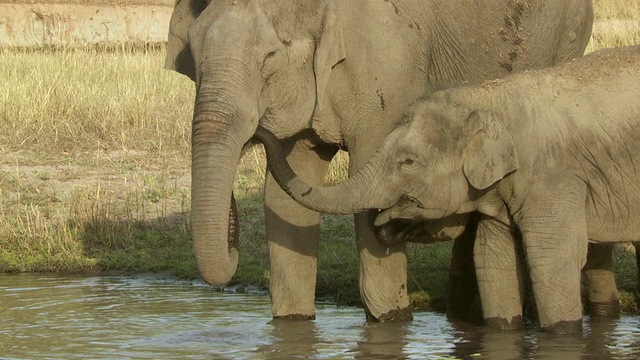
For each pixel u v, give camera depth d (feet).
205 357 36.50
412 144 37.45
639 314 43.34
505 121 38.01
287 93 37.04
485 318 40.09
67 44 114.32
